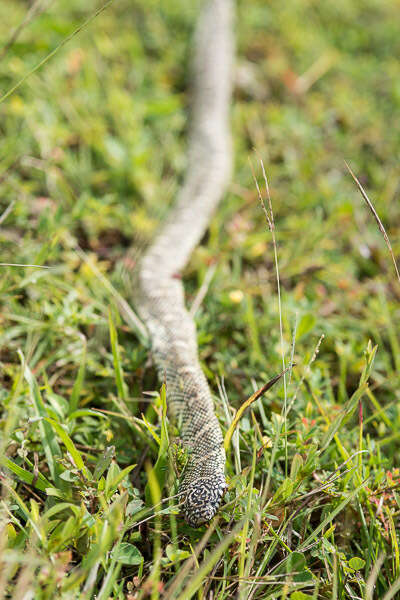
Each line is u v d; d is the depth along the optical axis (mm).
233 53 1156
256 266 970
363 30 1241
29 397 829
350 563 779
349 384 897
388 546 797
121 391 841
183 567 748
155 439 797
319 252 978
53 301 894
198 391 831
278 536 778
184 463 795
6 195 954
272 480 814
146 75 1122
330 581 780
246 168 1040
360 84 1164
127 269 930
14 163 980
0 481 783
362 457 828
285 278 958
